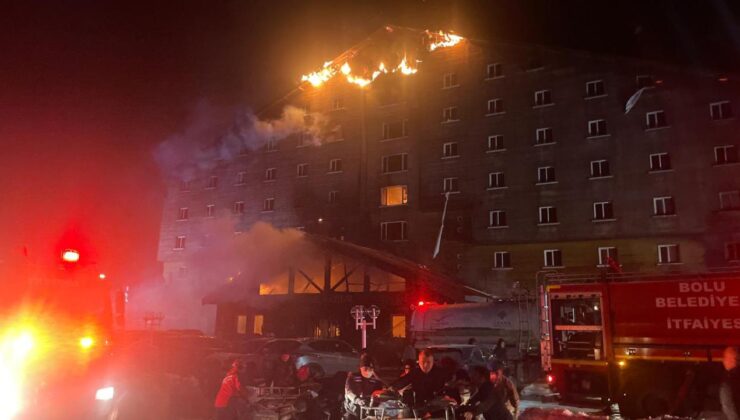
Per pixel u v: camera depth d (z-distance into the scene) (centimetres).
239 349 2045
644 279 1205
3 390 602
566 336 1291
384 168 4141
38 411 616
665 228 3103
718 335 1089
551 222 3434
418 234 3850
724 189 2998
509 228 3544
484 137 3762
